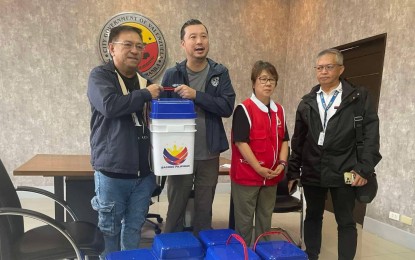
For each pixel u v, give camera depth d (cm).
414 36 263
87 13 374
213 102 170
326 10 373
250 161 181
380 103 298
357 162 186
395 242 276
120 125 146
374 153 180
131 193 158
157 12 396
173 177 179
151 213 314
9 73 360
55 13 365
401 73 276
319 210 206
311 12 400
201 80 183
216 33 421
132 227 160
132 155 148
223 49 427
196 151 180
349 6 337
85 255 141
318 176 191
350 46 338
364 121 186
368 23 313
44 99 373
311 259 205
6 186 141
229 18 424
